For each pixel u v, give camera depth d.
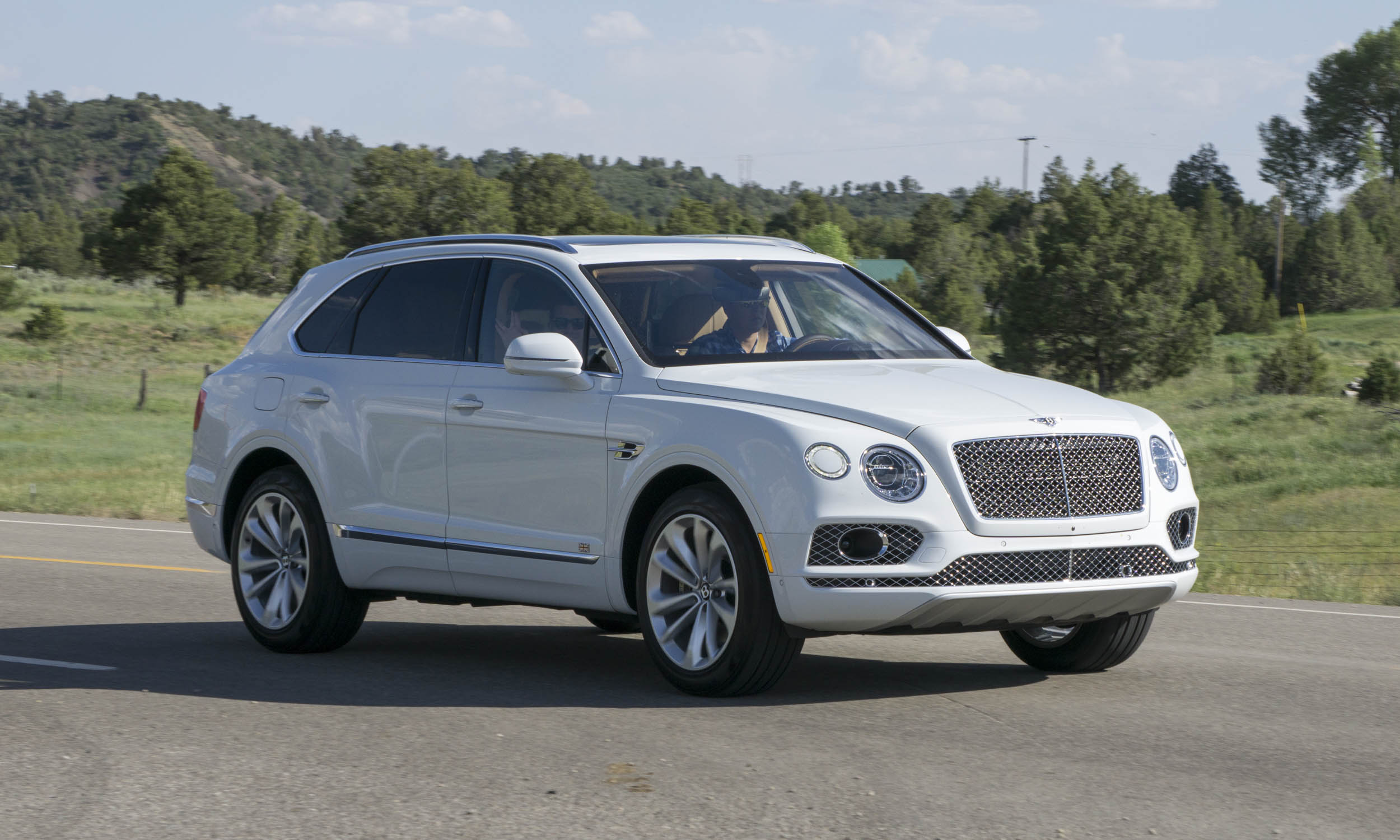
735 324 12.55
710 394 11.53
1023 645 13.30
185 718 11.23
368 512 13.59
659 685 12.38
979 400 11.31
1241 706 11.62
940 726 10.67
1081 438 11.14
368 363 13.96
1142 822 8.20
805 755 9.73
